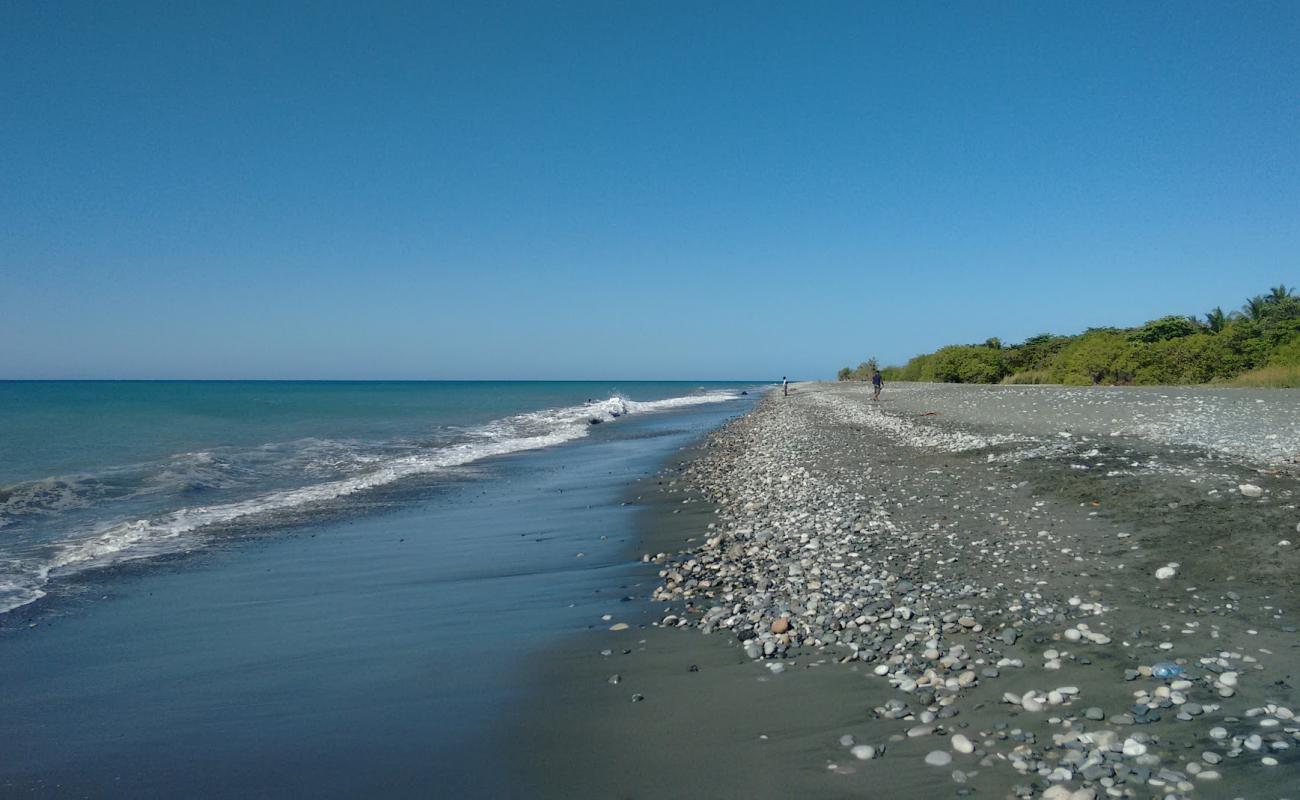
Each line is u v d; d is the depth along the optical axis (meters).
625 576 10.29
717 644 7.27
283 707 6.26
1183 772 4.21
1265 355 43.09
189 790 4.92
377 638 8.02
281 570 11.17
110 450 27.41
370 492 18.72
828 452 22.56
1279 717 4.75
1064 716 5.07
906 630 7.13
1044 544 9.66
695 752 5.10
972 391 49.41
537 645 7.57
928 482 15.32
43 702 6.48
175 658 7.56
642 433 38.47
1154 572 8.05
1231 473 12.19
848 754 4.89
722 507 15.30
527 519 14.96
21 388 126.50
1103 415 24.38
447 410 60.53
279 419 46.66
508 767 5.06
